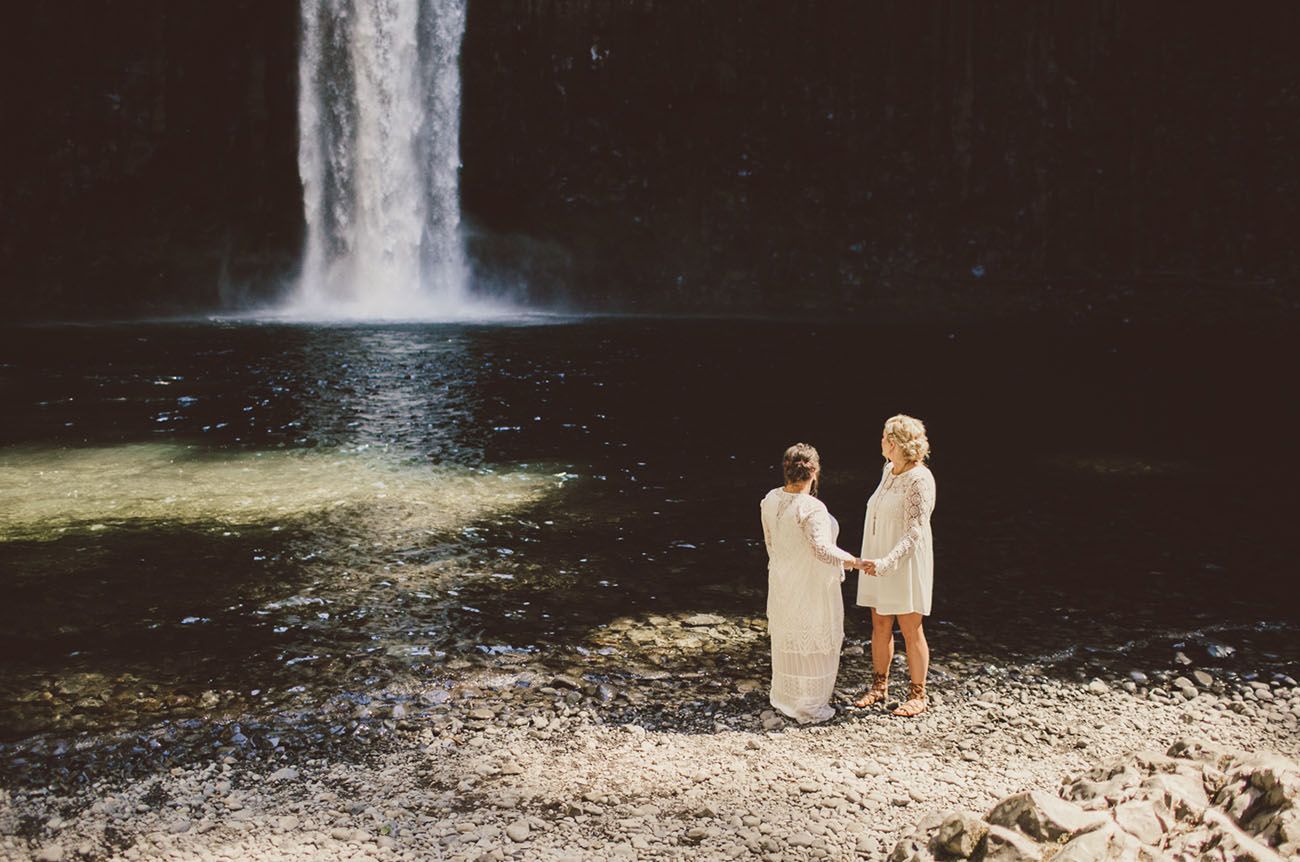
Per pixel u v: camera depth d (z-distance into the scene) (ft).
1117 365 61.82
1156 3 98.78
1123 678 18.58
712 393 50.26
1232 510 30.37
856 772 14.69
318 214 93.56
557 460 35.73
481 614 21.52
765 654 19.58
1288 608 22.36
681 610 21.95
